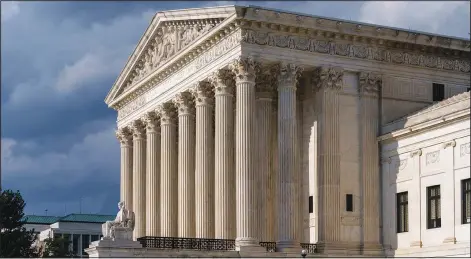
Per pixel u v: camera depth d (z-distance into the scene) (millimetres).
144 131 119500
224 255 79562
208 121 94438
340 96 88938
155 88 110875
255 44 84688
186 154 99562
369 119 89812
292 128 85438
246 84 84250
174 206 105438
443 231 80375
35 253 150750
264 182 90875
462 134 78625
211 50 92062
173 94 103250
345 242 86312
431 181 82562
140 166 118625
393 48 92250
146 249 77438
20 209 145875
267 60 85125
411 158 85562
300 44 87062
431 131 83000
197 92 95062
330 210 85750
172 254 77938
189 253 78562
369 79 90188
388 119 90875
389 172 88688
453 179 79500
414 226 84250
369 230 87688
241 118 84000
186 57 97812
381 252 87438
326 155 86625
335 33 88000
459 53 96312
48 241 157125
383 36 90312
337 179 86750
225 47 88250
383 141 89562
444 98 95125
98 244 75938
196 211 93125
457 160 79188
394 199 87500
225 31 87125
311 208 90125
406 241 85188
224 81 89062
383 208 89062
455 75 96250
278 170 85812
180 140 100312
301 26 85938
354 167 88750
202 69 94125
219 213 86750
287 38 86500
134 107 120000
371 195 88562
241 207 82625
